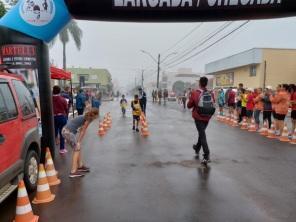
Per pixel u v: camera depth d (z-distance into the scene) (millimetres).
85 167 7367
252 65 37312
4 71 6375
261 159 8625
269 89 13469
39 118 8375
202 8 8148
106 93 71250
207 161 8062
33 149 6301
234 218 4793
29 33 8125
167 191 5996
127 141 11578
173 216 4867
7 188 5051
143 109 21500
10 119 5066
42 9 8039
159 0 8062
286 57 35469
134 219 4766
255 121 14609
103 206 5270
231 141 11562
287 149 10047
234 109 18562
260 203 5391
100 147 10406
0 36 8102
